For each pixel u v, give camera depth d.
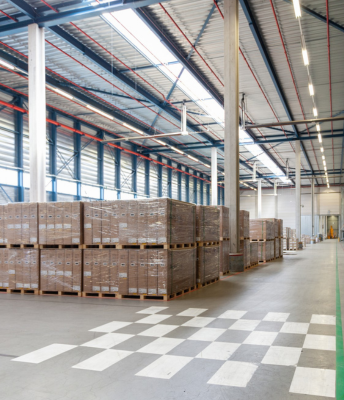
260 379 3.21
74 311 5.98
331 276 10.41
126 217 7.23
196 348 4.04
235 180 11.55
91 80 15.40
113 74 14.31
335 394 2.92
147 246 7.25
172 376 3.28
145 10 10.98
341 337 4.43
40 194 10.07
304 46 11.48
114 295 7.39
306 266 13.55
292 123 17.31
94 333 4.66
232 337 4.45
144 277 7.00
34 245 7.79
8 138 15.88
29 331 4.78
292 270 12.19
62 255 7.61
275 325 5.00
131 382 3.17
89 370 3.44
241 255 11.71
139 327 4.93
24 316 5.64
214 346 4.11
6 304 6.62
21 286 7.82
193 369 3.44
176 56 13.06
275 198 44.72
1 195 15.56
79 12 10.11
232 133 11.43
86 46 12.85
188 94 16.75
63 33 11.64
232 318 5.41
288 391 2.98
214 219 9.69
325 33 12.35
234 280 9.74
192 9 11.03
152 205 7.07
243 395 2.91
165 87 16.28
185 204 7.95
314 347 4.06
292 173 38.47
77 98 15.46
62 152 18.81
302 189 45.03
